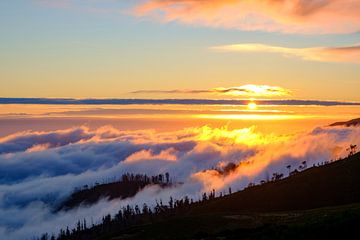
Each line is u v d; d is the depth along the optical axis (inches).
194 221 5492.1
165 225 5452.8
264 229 3794.3
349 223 3161.9
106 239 5452.8
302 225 3425.2
